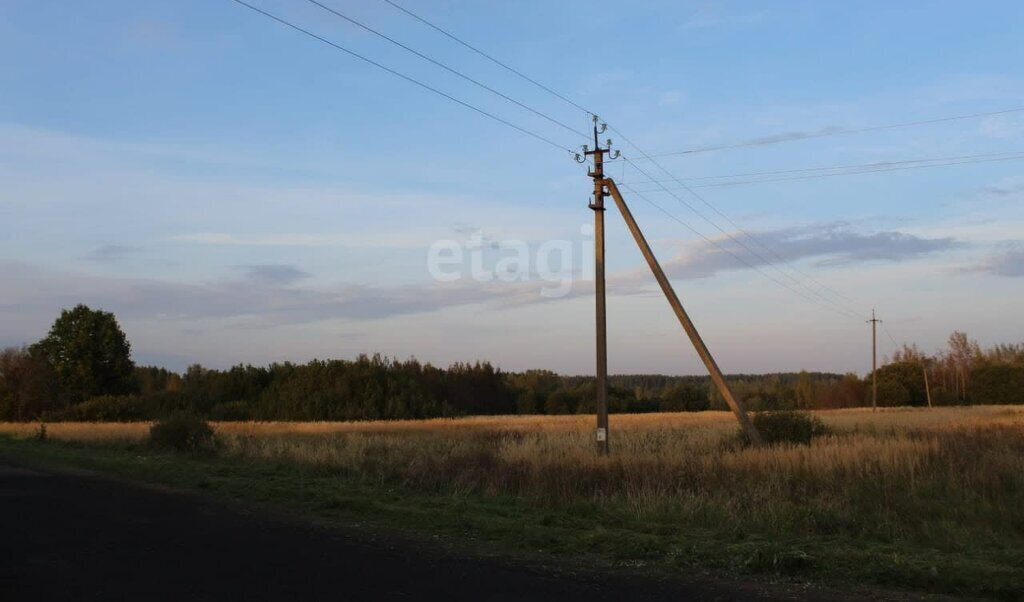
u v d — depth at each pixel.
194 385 83.94
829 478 15.67
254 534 11.75
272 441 29.70
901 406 100.38
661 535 11.77
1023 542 11.09
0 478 20.39
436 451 23.78
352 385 76.31
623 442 27.12
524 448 23.19
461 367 106.75
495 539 11.45
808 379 109.31
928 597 8.21
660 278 25.25
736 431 29.00
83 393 82.19
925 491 14.65
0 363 70.31
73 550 10.30
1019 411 66.75
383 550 10.50
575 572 9.23
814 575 9.10
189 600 7.63
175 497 16.39
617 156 25.75
